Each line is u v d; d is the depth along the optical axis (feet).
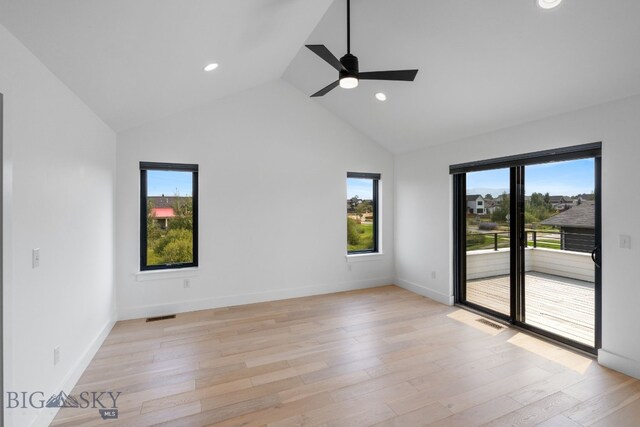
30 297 5.56
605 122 8.16
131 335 10.14
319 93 8.82
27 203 5.48
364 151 15.90
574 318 10.46
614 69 7.18
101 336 9.50
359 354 8.94
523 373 7.91
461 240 13.21
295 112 14.28
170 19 6.11
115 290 11.21
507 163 10.97
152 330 10.54
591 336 9.48
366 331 10.55
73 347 7.42
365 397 6.95
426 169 14.49
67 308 7.09
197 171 12.52
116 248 11.30
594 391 7.12
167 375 7.82
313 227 14.70
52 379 6.35
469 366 8.27
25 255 5.41
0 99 4.79
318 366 8.28
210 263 12.73
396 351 9.13
